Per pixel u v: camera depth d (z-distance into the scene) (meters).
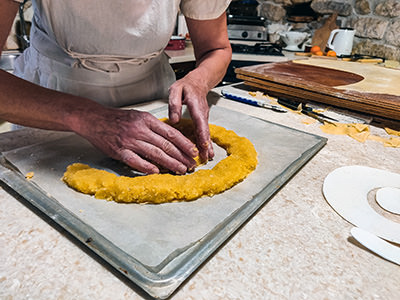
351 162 0.64
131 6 0.70
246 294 0.33
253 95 1.03
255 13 2.43
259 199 0.48
